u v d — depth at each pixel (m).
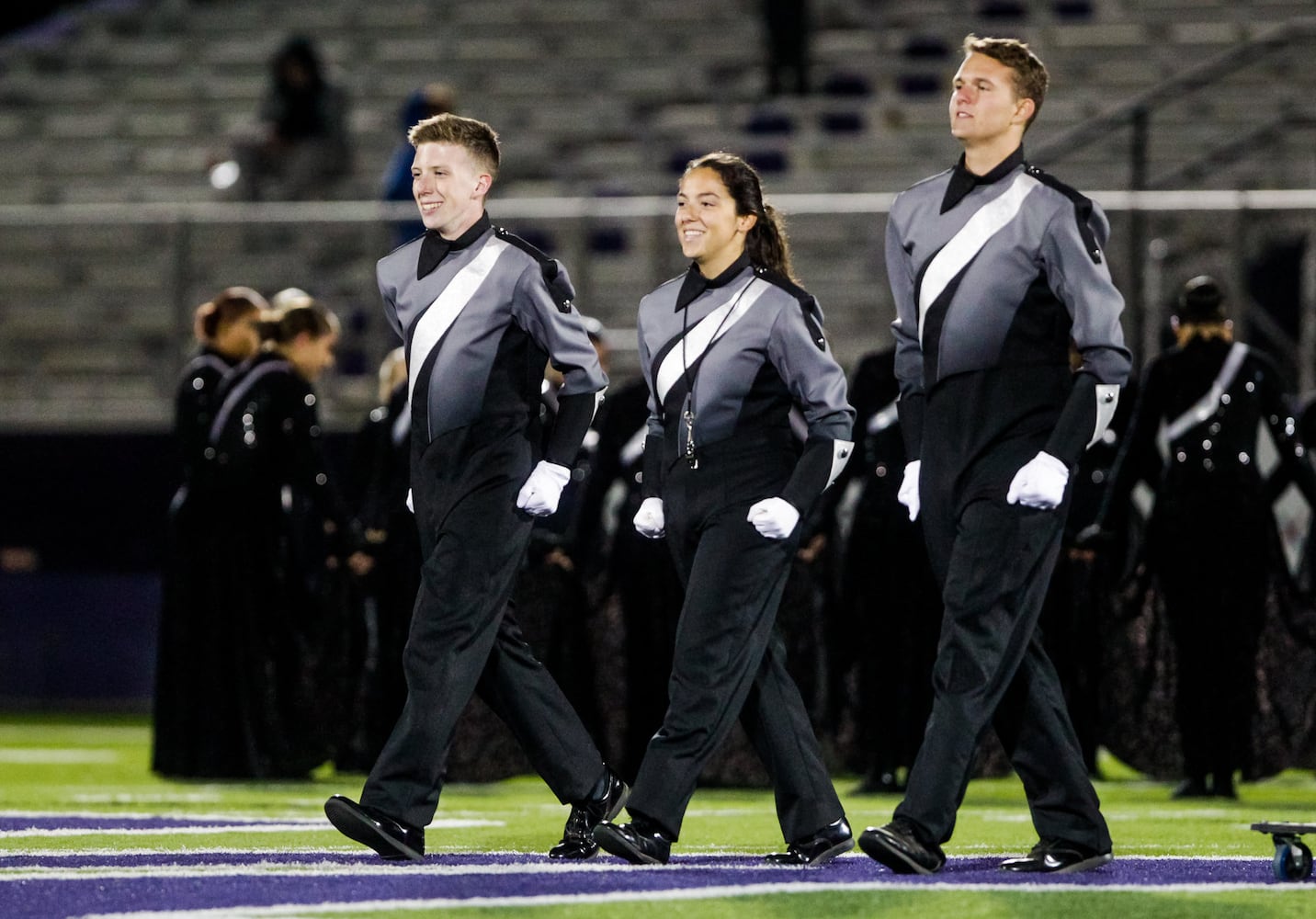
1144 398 22.98
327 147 45.28
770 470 14.59
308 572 24.77
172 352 36.06
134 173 51.41
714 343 14.66
